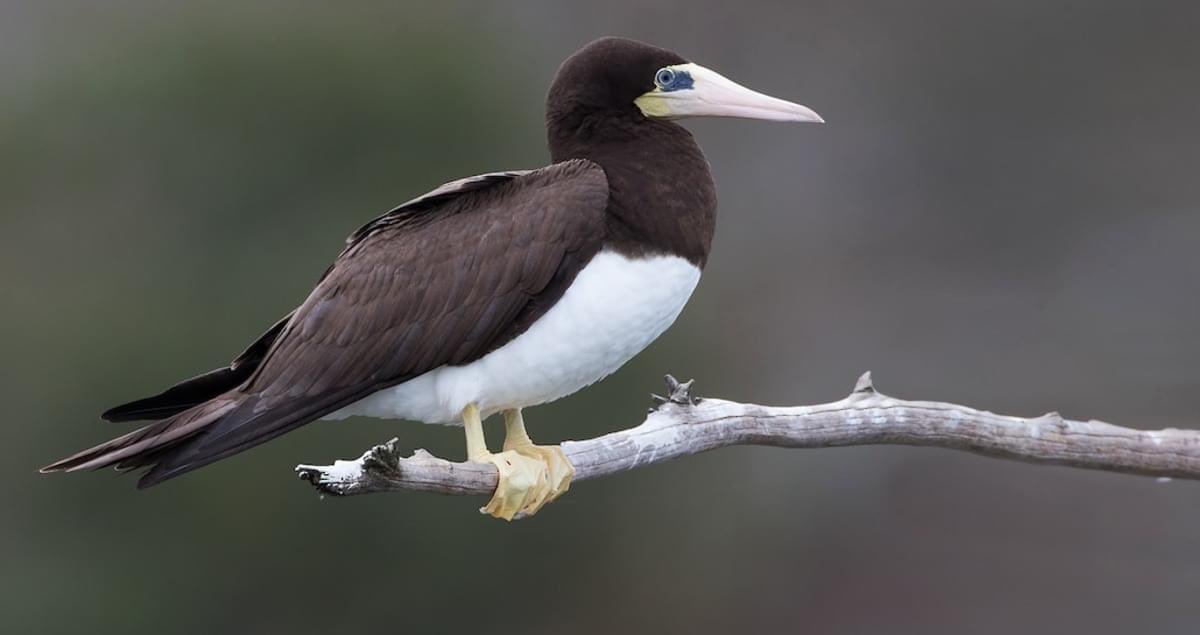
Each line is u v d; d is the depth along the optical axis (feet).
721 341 71.10
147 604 58.65
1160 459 26.78
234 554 58.80
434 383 25.43
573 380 25.57
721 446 26.35
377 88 62.34
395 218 26.05
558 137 27.20
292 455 57.47
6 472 58.54
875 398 26.73
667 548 66.59
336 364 25.17
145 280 61.16
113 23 64.64
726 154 83.66
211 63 61.26
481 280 24.79
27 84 64.13
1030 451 26.66
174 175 62.39
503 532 61.62
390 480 22.21
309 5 64.95
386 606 61.31
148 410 26.43
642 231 25.07
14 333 59.16
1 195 61.87
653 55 26.94
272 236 62.23
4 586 57.82
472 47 66.08
